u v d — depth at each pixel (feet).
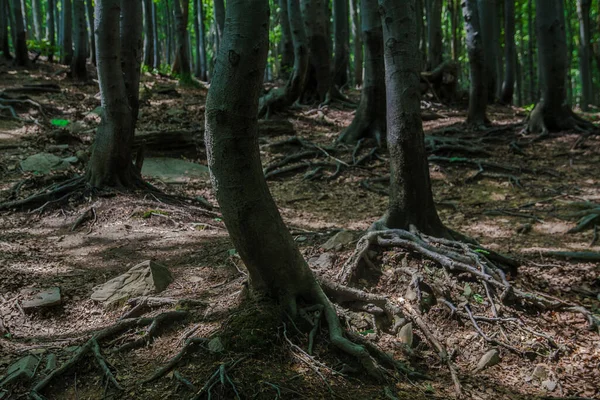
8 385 11.43
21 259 18.72
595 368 12.92
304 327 12.46
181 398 10.53
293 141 39.63
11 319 14.56
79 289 16.39
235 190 11.80
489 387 12.07
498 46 84.64
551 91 41.37
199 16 90.58
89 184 25.71
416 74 16.93
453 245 16.63
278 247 12.50
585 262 19.36
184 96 56.08
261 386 10.56
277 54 116.06
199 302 13.97
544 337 13.78
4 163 30.50
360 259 15.83
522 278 17.29
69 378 11.72
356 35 83.92
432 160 35.96
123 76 25.90
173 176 32.04
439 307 14.56
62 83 53.16
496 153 37.68
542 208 27.09
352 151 37.86
